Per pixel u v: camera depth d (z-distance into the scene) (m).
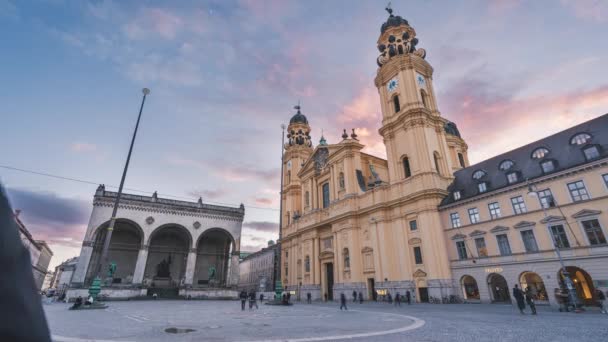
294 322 17.64
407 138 43.62
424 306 30.28
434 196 38.19
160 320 18.44
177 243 67.00
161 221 59.09
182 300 51.62
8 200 1.16
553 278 26.75
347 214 47.91
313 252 55.09
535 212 28.86
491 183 34.12
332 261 51.00
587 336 11.86
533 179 29.44
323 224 53.28
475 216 33.88
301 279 57.06
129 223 59.34
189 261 58.78
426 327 14.88
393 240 41.75
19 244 1.12
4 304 0.93
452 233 35.66
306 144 76.31
